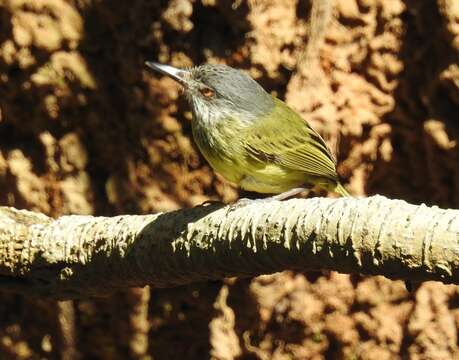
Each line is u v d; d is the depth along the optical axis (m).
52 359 13.54
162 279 8.41
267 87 12.74
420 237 6.73
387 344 13.02
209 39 12.76
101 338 13.38
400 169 12.99
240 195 12.94
